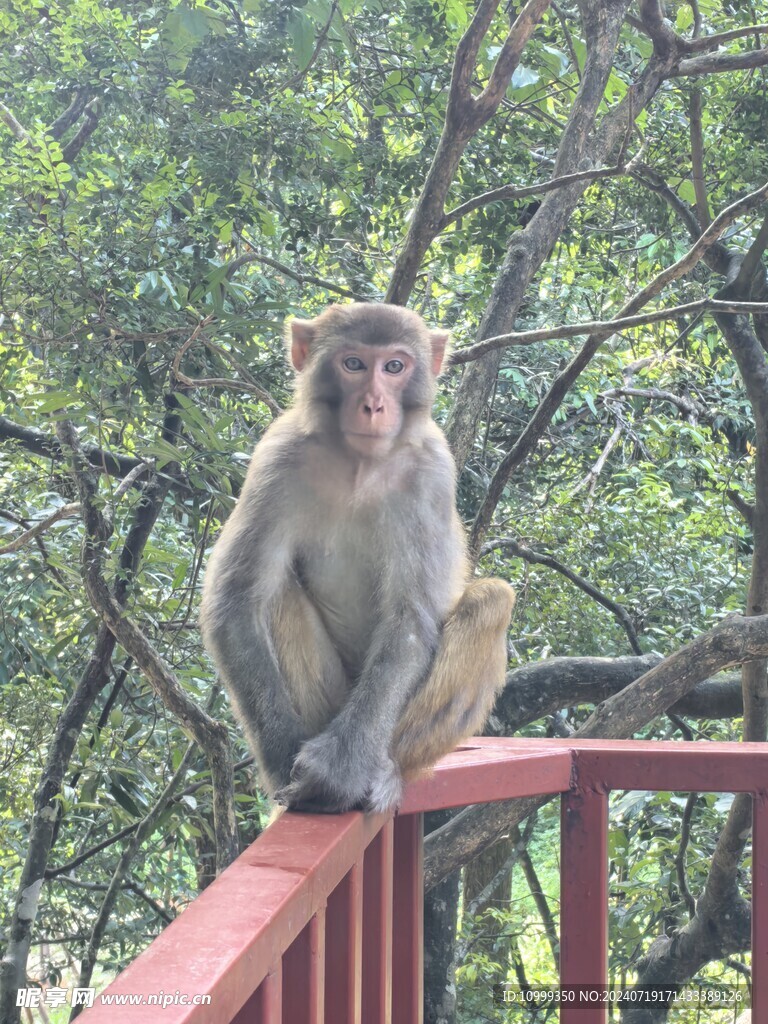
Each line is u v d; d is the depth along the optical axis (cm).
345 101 659
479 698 318
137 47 551
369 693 292
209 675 576
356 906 224
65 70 566
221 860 442
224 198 543
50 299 461
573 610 725
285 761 289
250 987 144
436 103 629
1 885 690
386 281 822
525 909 1051
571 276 854
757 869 279
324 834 209
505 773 283
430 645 310
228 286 523
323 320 329
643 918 694
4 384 552
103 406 466
